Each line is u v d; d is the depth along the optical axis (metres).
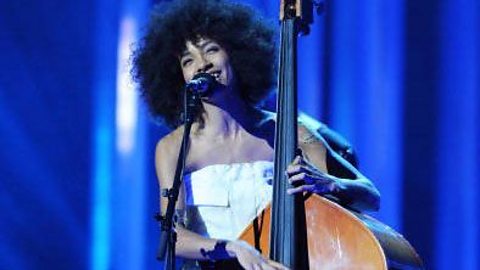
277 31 5.71
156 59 5.64
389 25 8.67
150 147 9.35
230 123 5.38
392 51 8.65
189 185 5.37
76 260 9.71
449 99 8.55
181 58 5.48
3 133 10.02
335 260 4.69
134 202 9.40
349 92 8.69
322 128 5.84
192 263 5.23
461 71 8.53
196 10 5.47
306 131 5.36
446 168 8.54
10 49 9.89
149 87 5.76
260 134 5.40
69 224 9.74
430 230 8.57
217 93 5.29
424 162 8.59
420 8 8.66
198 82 4.99
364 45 8.70
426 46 8.64
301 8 4.97
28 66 9.86
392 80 8.63
